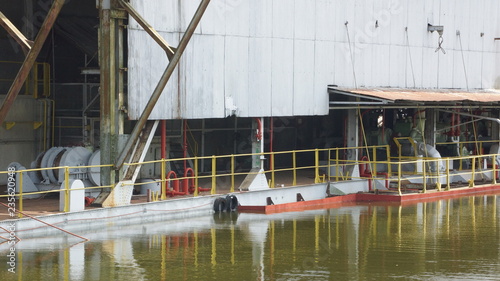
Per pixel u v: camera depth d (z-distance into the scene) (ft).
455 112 133.90
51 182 89.10
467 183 129.59
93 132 101.04
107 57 85.15
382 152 129.18
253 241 79.92
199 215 93.56
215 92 95.91
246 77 100.01
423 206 108.37
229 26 97.35
